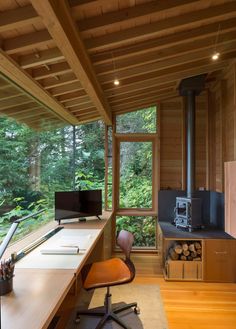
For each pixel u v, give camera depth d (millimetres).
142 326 2635
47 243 2611
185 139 4809
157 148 4918
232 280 3719
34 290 1596
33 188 3164
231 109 4004
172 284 3648
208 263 3740
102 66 3000
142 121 5043
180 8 2266
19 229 2748
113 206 4941
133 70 3301
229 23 2803
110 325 2650
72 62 2158
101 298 3225
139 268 4219
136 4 2121
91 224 3619
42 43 2033
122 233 2848
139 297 3250
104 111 3902
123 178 5105
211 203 4727
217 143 4598
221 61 3727
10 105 2543
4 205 2375
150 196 5082
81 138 5418
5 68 2246
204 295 3324
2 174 2342
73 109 4117
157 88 4316
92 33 2307
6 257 2154
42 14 1491
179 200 4359
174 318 2787
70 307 3012
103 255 3805
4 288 1543
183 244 3791
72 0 1870
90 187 5215
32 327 1222
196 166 4887
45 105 3496
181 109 4910
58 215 3625
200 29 2789
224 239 3727
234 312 2918
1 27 1748
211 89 4828
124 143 5113
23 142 2869
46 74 2553
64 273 1856
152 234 5047
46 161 3676
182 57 3295
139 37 2467
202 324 2686
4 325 1236
